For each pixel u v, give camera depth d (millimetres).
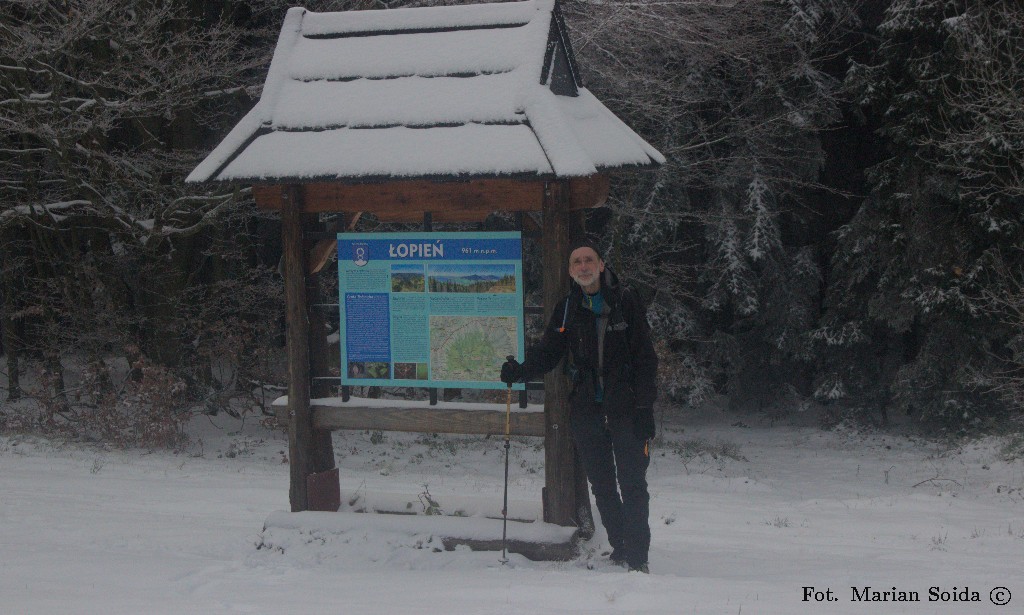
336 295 17578
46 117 14914
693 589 4496
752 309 20859
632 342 5289
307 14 6707
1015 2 15812
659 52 17531
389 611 3793
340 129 6117
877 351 21422
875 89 18781
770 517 9625
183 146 18391
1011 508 11391
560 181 5770
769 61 19250
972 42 16719
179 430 15742
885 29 18375
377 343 6219
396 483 10859
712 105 20938
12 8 15750
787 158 20172
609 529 5547
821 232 23250
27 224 17781
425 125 5941
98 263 17672
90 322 16375
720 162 20953
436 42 6281
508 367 5531
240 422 18234
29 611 3600
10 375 17547
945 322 18469
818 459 17859
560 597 4168
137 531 6172
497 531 5773
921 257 18297
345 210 6223
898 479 15320
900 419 22109
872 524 9305
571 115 6043
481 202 5973
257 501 8422
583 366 5328
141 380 16031
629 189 18188
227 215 17500
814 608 4125
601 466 5426
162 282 17609
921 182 18234
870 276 20828
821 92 19781
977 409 18625
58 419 15992
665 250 20953
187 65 14508
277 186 6344
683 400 21500
